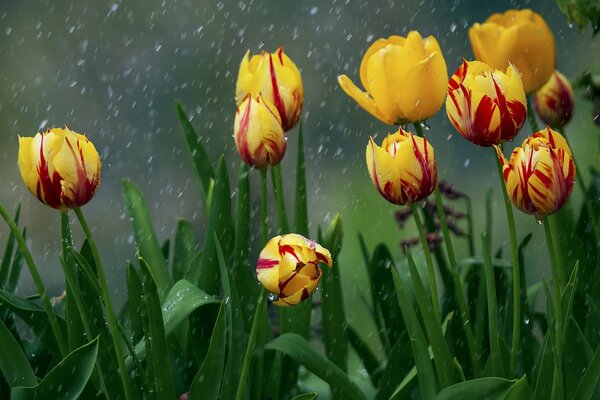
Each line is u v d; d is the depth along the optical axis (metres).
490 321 2.15
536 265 3.89
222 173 2.26
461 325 2.32
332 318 2.30
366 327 3.48
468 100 2.10
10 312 2.27
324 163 6.65
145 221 2.35
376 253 2.36
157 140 6.71
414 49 2.16
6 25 6.79
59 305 2.36
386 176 2.11
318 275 2.07
